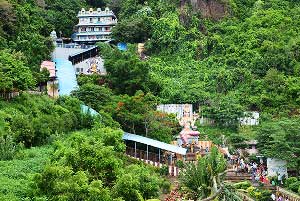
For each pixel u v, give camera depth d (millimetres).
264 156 60000
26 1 103875
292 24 98875
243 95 78625
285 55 86375
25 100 60656
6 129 49312
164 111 72750
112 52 84562
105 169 31469
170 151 58312
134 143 60406
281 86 78500
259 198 51281
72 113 59188
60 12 113188
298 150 57875
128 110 63625
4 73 59719
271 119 71875
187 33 95812
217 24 101625
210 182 43938
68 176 29047
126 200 30062
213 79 83125
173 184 51625
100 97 67438
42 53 81875
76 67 88688
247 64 86250
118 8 119250
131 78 76875
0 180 35219
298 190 52406
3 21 79438
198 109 76188
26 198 29969
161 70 87500
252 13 105812
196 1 105000
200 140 66875
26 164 40781
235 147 65500
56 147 40625
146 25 100062
